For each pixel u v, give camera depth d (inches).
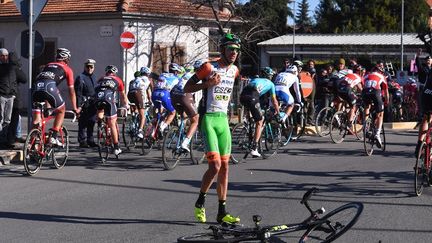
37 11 475.2
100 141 459.2
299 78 618.2
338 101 614.5
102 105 459.2
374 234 268.1
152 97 500.4
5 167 435.5
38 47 482.0
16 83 474.6
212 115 278.5
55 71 415.5
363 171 430.3
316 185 378.6
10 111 470.3
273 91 483.5
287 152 526.9
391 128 765.3
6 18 1008.9
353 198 341.4
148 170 432.1
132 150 531.5
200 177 405.4
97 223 287.4
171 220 293.0
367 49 1621.6
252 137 473.4
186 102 428.8
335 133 589.6
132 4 938.1
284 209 315.3
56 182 385.7
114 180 394.3
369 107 512.4
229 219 276.5
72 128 740.0
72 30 956.0
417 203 330.0
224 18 1044.5
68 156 492.4
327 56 1718.8
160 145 519.5
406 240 259.3
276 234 238.8
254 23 1092.5
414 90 863.1
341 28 2324.1
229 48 278.4
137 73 530.0
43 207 319.0
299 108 581.6
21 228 278.7
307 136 640.4
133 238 261.9
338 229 237.5
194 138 455.2
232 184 381.4
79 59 952.3
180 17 973.2
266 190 363.6
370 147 511.8
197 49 1018.7
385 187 373.4
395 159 488.7
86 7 940.0
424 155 350.3
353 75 592.1
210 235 242.1
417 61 480.7
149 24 945.5
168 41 974.4
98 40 933.2
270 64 1786.4
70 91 423.5
